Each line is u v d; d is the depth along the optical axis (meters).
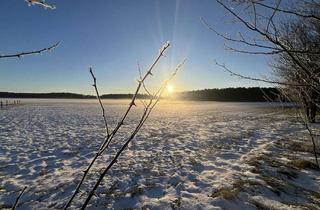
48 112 40.03
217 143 13.93
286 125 21.11
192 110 47.31
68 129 19.83
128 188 7.43
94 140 14.80
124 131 18.77
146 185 7.64
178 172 8.77
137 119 28.59
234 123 24.28
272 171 8.59
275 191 6.98
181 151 12.02
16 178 8.28
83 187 7.45
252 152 11.62
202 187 7.40
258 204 6.28
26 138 15.56
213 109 50.28
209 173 8.64
